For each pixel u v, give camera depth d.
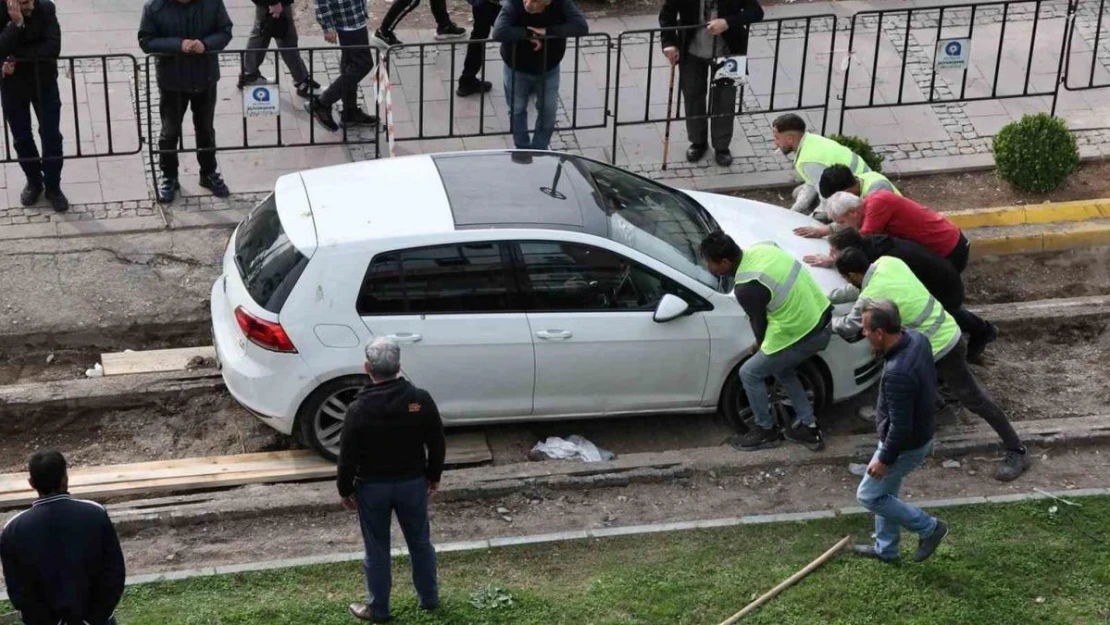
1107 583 9.47
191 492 10.70
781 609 9.13
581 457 11.15
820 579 9.45
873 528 10.14
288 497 10.43
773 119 15.74
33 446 11.34
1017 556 9.71
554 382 10.81
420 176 11.11
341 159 14.71
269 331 10.34
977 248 13.84
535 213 10.70
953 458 11.09
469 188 10.95
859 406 11.91
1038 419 11.64
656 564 9.67
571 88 16.03
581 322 10.64
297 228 10.55
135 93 14.03
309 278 10.30
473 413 10.84
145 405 11.66
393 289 10.41
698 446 11.54
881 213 11.40
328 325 10.35
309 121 15.09
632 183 11.61
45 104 13.28
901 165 14.98
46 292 12.65
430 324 10.46
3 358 12.24
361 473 8.38
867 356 11.24
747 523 10.17
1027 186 14.56
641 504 10.55
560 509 10.48
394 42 16.72
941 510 10.30
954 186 14.79
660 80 16.31
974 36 17.20
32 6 12.81
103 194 14.01
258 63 14.93
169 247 13.32
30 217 13.59
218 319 11.07
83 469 10.84
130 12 17.06
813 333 10.38
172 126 13.69
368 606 8.92
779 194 14.59
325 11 14.36
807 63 16.59
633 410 11.12
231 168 14.48
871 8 17.77
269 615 8.95
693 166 14.93
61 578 7.44
